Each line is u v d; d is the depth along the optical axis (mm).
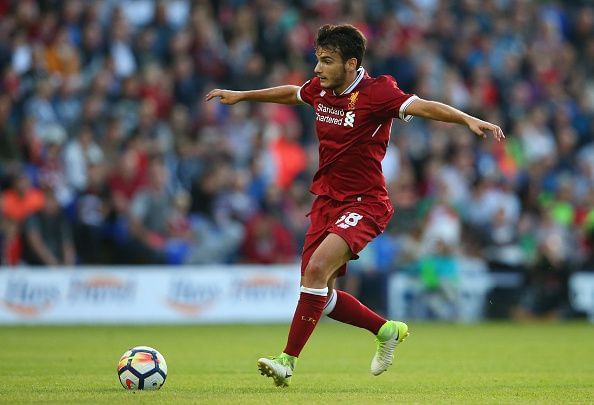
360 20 75188
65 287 55281
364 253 60875
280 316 58719
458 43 77375
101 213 57656
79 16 68250
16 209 55938
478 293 61844
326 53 24734
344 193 25359
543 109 76875
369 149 25172
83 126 61594
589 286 62562
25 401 21500
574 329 54281
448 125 71188
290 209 61750
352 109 24938
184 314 57125
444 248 60938
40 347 39969
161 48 68500
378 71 71875
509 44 80625
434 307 61219
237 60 69750
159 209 58219
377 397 22922
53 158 57688
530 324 58688
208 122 65125
